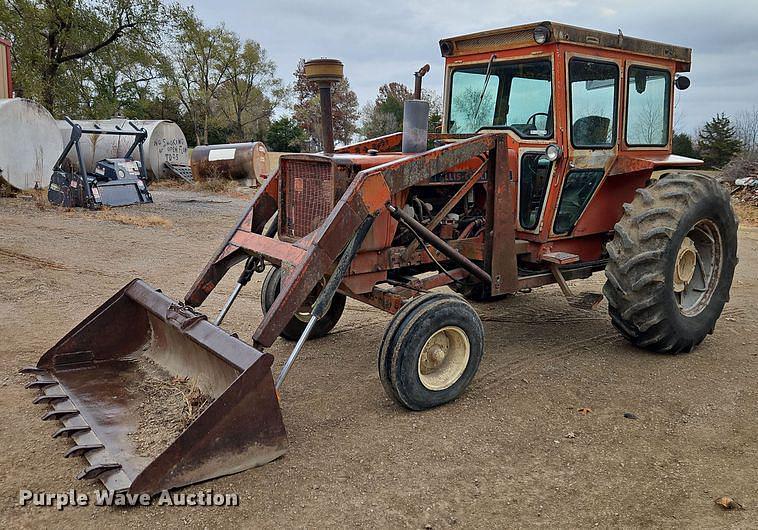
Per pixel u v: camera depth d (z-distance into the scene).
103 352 4.35
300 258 3.85
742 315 6.46
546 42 4.77
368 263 4.34
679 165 5.77
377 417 3.99
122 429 3.47
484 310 6.59
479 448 3.62
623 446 3.68
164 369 4.21
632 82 5.46
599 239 5.85
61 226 10.50
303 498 3.08
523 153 5.00
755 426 3.96
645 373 4.81
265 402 3.30
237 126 48.16
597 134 5.25
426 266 5.04
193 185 19.64
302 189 4.46
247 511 2.97
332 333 5.71
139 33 28.91
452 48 5.62
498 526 2.91
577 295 5.34
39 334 5.31
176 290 6.97
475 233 5.14
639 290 4.85
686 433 3.85
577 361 5.05
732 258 5.50
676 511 3.04
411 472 3.35
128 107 33.66
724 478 3.34
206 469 3.15
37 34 26.56
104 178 14.42
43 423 3.74
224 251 4.62
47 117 14.38
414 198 4.62
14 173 13.76
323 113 4.35
